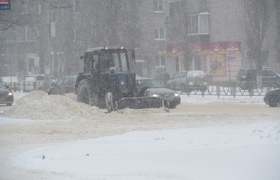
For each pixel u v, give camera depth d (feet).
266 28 304.30
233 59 368.48
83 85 175.94
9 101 214.90
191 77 274.98
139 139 101.55
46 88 303.27
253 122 129.49
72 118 152.97
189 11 387.96
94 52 174.70
